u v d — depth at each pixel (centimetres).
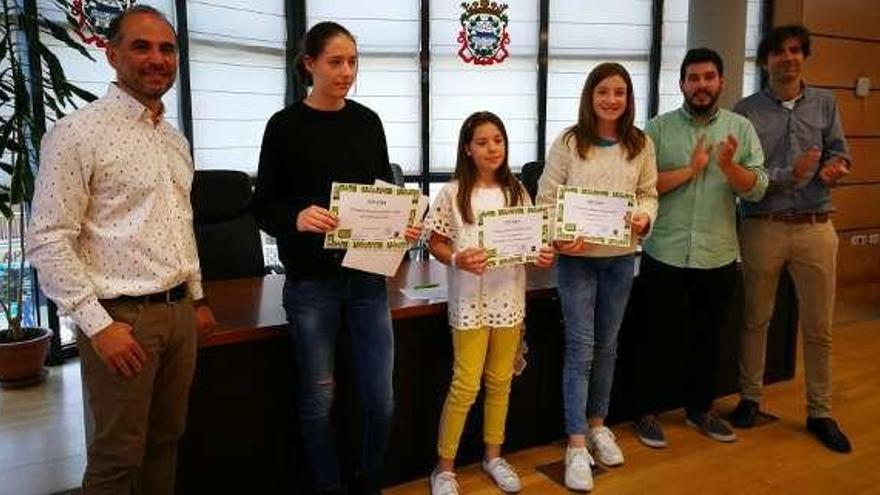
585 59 526
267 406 199
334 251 179
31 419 296
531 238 201
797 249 254
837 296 478
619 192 212
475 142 205
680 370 277
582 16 518
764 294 263
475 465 240
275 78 443
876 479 228
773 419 279
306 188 177
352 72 174
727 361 302
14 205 306
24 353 331
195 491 190
